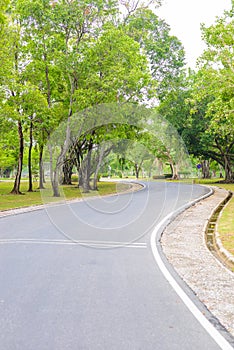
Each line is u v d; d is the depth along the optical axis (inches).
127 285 237.1
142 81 1151.0
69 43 1127.6
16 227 482.6
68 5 1072.8
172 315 186.1
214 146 2069.4
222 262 320.8
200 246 375.2
